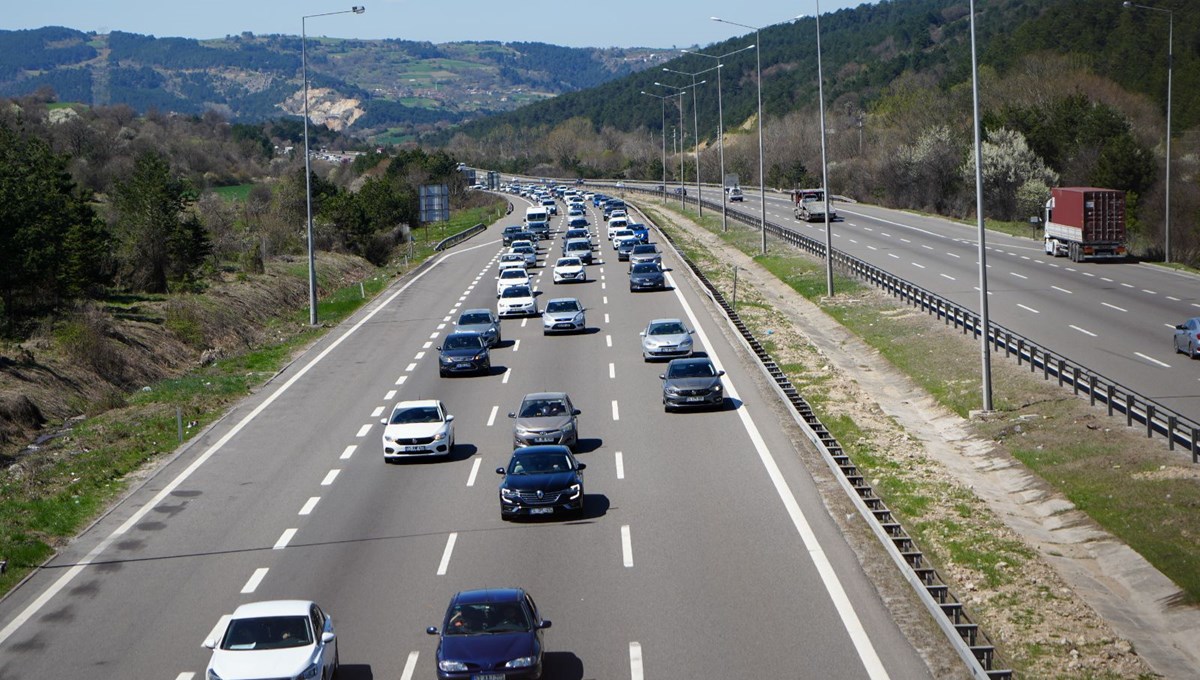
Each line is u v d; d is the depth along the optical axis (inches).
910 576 858.8
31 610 901.2
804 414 1464.1
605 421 1513.3
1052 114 4931.1
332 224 4055.1
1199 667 850.1
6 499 1206.3
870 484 1244.5
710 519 1071.6
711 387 1524.4
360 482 1254.9
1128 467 1258.0
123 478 1310.3
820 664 742.5
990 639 829.8
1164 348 1855.3
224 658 705.6
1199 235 3191.4
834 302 2586.1
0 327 2048.5
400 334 2301.9
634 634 802.8
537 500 1072.2
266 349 2202.3
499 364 1957.4
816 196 5816.9
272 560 998.4
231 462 1362.0
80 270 2380.7
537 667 705.6
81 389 1822.1
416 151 7086.6
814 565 936.9
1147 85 5693.9
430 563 972.6
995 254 3277.6
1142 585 1006.4
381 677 742.5
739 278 3014.3
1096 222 2987.2
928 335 2094.0
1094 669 781.3
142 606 898.7
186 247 2792.8
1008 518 1178.6
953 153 5049.2
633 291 2758.4
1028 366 1758.1
